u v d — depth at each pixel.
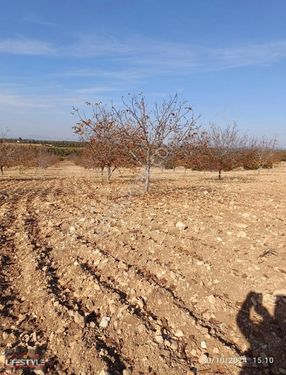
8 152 31.84
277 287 4.77
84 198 12.53
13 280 5.24
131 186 16.56
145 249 6.24
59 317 4.12
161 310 4.30
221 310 4.31
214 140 24.73
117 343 3.72
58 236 7.18
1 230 7.73
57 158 57.91
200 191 14.23
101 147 17.86
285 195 12.83
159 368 3.41
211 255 5.94
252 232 7.19
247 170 38.38
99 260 5.71
